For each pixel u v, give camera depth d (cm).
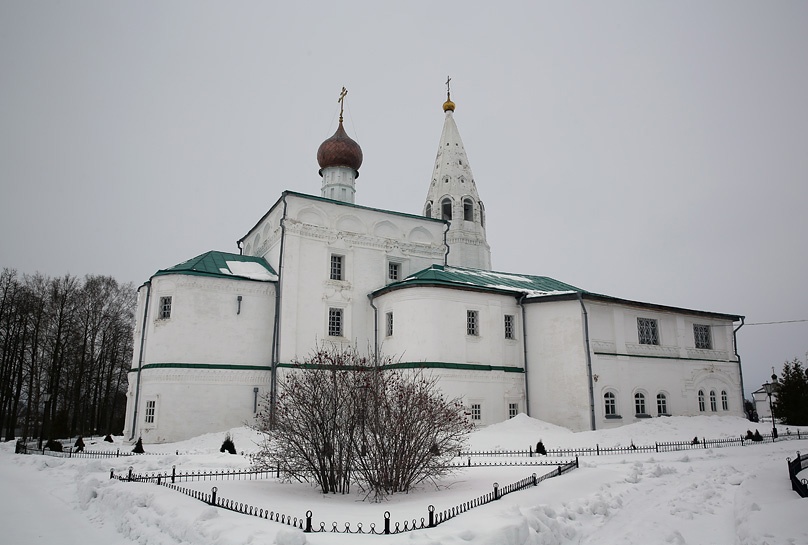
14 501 1484
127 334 5566
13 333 4791
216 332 3297
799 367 4503
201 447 2788
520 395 3469
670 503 1347
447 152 5078
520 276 4244
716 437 3012
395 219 3966
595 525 1152
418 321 3278
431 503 1191
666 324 3916
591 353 3353
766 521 1044
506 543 845
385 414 1416
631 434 2925
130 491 1257
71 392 5244
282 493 1348
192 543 877
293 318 3416
